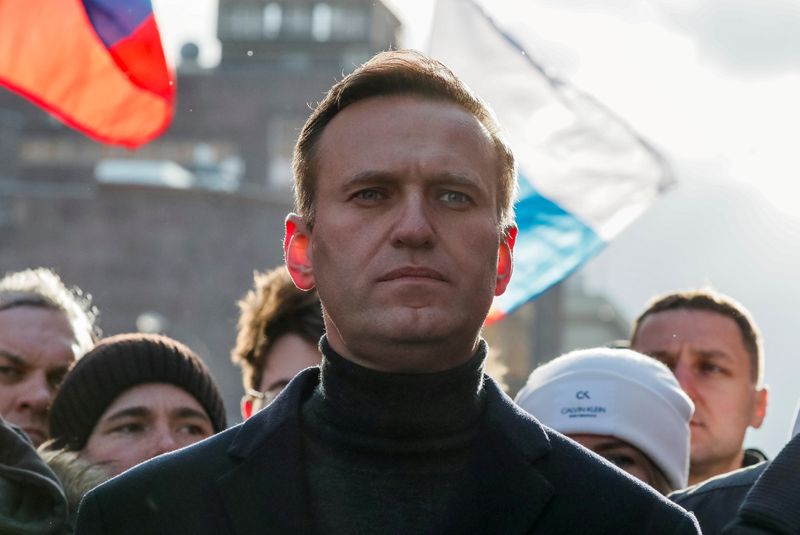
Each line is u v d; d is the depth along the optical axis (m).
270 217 55.47
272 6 68.62
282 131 61.12
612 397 4.41
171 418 4.99
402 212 2.81
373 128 2.89
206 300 54.88
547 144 7.45
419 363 2.81
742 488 4.12
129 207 55.34
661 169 7.43
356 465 2.88
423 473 2.87
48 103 6.79
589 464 2.94
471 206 2.87
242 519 2.86
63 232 55.62
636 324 6.02
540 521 2.86
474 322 2.84
